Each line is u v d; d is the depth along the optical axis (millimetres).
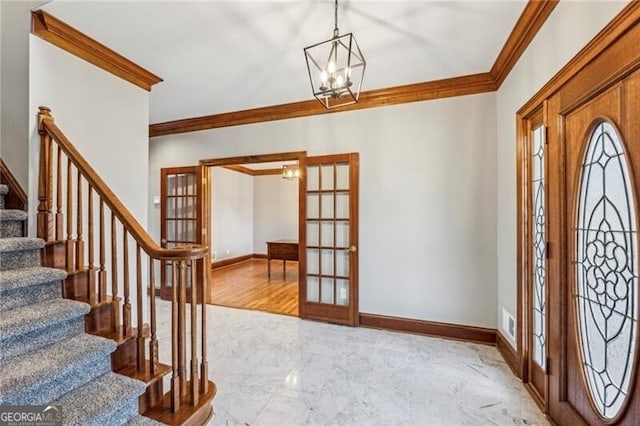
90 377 1733
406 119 3352
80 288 2154
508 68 2629
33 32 2223
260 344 3061
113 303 1985
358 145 3547
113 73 2756
